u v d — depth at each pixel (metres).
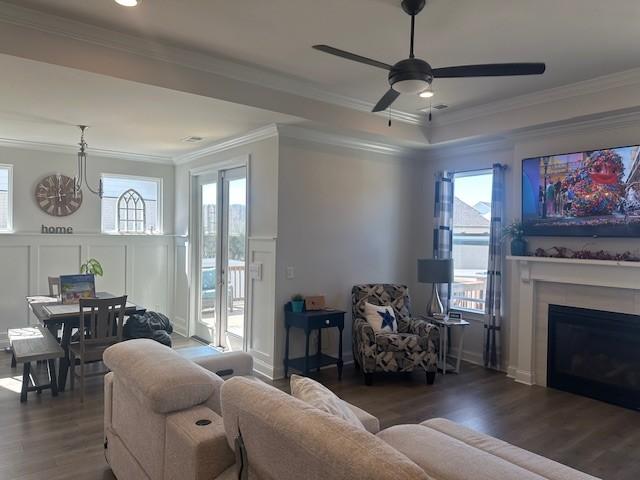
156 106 3.93
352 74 3.92
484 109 4.77
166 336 4.77
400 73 2.54
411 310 5.96
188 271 6.49
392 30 3.05
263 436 1.52
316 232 5.02
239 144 5.30
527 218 4.70
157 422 2.08
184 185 6.66
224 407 1.74
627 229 3.98
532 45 3.26
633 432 3.54
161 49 3.37
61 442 3.20
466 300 5.59
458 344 5.52
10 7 2.77
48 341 4.14
